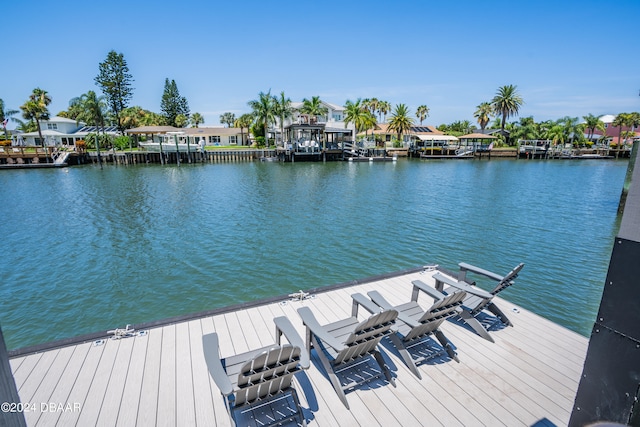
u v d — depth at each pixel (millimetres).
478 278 9305
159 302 8141
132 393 3223
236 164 44250
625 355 1765
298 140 45844
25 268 10047
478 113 69062
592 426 1340
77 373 3479
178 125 70938
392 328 3514
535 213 17031
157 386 3320
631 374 1748
